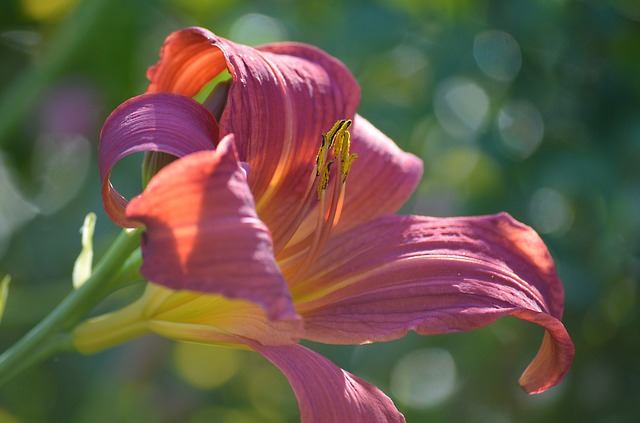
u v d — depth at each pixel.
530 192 0.75
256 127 0.55
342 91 0.58
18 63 0.85
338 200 0.57
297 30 0.79
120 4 0.79
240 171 0.49
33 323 0.85
